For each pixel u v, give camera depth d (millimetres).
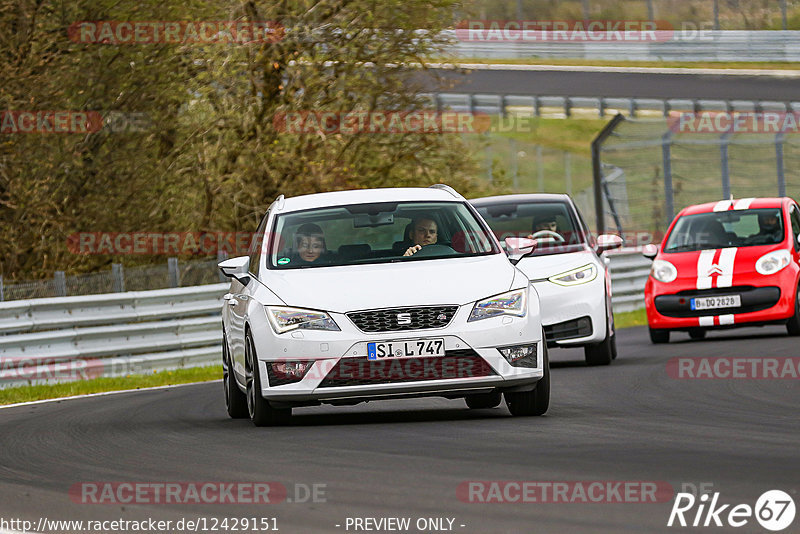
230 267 33312
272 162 87875
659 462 23281
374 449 26438
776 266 56156
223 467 24984
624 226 127625
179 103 90312
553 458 24188
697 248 59094
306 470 24000
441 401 37781
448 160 93250
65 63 83562
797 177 148500
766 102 168500
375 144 91938
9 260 84875
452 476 22531
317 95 89375
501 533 17781
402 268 31531
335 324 30078
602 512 18922
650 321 57875
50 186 85125
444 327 29891
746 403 33125
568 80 195750
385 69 88438
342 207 34312
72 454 28672
